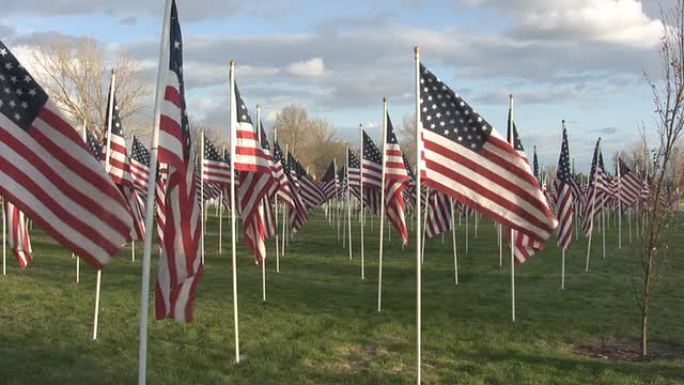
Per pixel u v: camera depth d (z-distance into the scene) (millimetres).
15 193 5570
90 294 14750
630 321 12656
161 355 9688
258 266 21719
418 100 7859
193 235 6641
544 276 19594
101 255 5859
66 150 5809
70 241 5730
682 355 10266
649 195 10484
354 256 25344
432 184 7820
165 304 6520
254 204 11344
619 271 20969
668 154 9875
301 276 19266
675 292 16469
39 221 5625
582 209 33094
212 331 11305
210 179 18844
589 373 9055
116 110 11672
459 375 8977
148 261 6137
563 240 16953
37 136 5727
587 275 19938
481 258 24609
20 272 18234
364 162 16969
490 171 7824
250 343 10547
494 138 7832
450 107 7910
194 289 6598
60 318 12062
